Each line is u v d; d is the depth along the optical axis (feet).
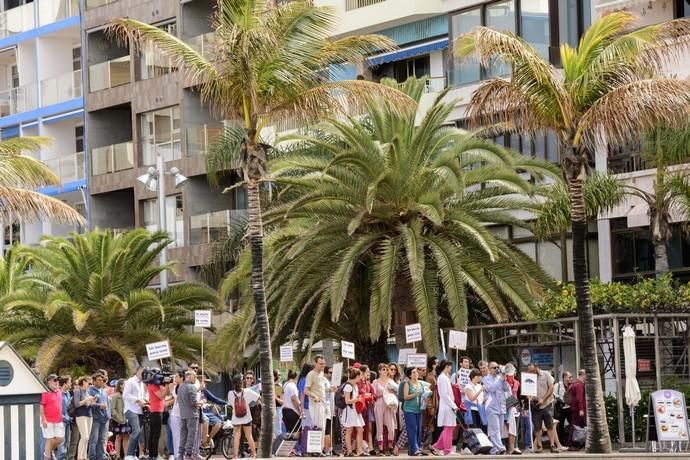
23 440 107.55
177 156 260.01
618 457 115.96
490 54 123.44
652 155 164.76
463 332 150.00
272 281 169.37
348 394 135.13
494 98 126.82
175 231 261.24
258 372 218.38
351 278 172.24
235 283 174.91
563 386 152.97
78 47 293.84
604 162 184.03
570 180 126.00
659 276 164.76
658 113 120.47
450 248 160.66
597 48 126.41
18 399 107.65
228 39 126.31
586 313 124.47
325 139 187.11
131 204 277.44
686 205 163.43
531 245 193.77
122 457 145.59
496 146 164.25
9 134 295.28
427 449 139.54
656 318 144.56
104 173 272.51
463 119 206.39
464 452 135.74
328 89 131.54
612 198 165.48
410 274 167.02
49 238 211.61
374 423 143.54
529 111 126.62
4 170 143.74
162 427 148.87
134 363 208.44
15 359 107.86
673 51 143.74
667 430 132.36
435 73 221.05
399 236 163.53
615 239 186.39
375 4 223.30
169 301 205.46
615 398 148.87
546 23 194.80
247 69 127.34
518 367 171.94
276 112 132.46
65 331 203.82
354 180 165.07
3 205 142.10
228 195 258.57
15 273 223.92
